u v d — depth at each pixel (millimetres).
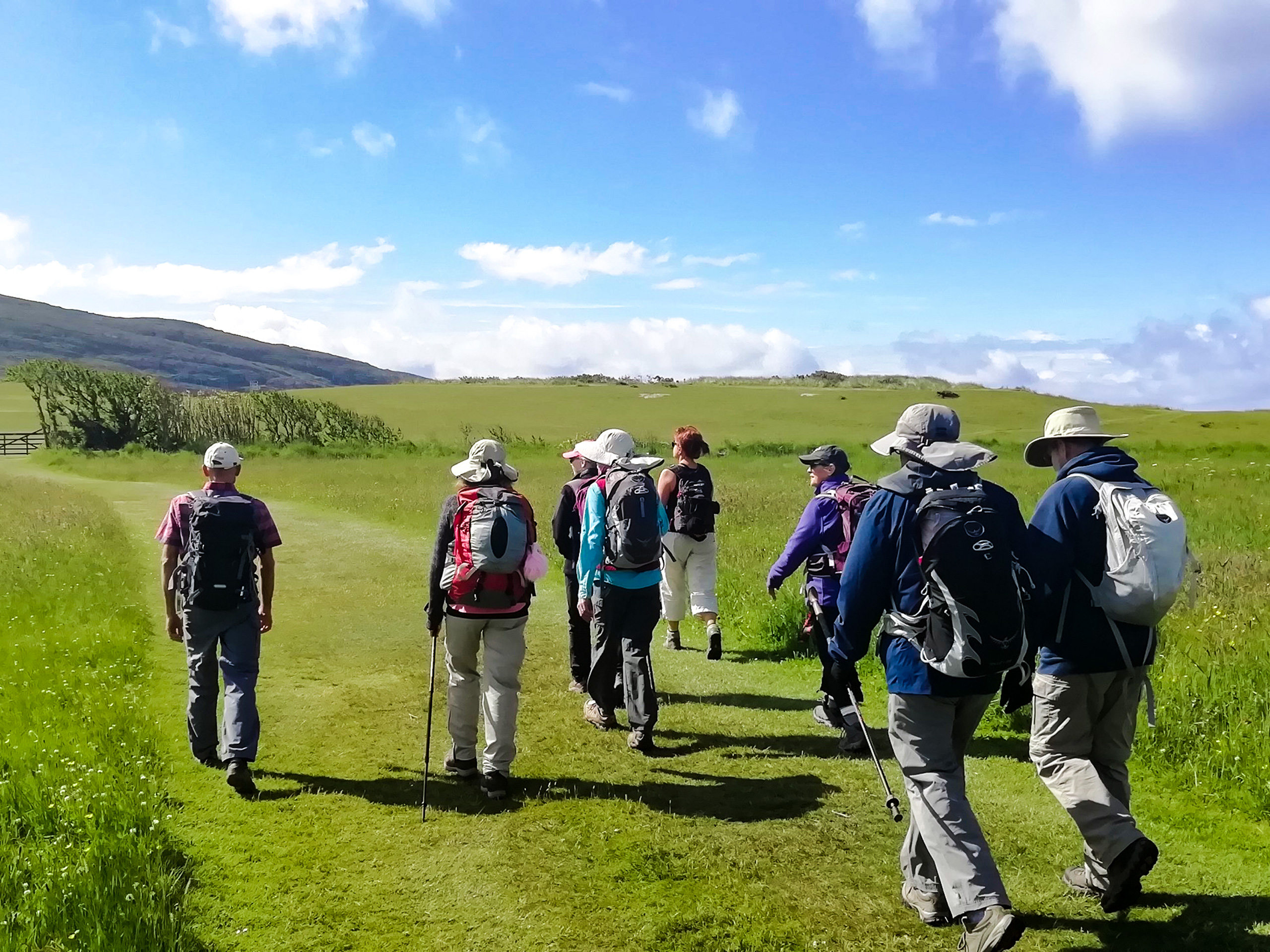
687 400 76250
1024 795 5078
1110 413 66562
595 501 5859
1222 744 5258
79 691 6652
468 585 5098
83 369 42375
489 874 4219
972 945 3260
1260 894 3936
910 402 75500
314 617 9773
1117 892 3494
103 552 12914
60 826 4387
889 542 3600
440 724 6395
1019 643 3387
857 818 4801
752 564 11508
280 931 3742
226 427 42812
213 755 5594
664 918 3824
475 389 89625
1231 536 12758
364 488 22578
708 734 6199
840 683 3807
